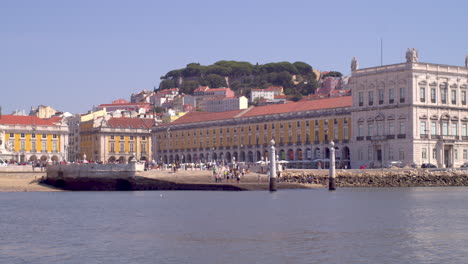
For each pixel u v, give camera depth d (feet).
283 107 589.32
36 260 157.79
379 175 424.46
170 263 153.69
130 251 167.63
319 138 539.70
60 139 644.27
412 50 472.44
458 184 437.17
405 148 472.44
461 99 498.28
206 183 395.96
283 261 154.51
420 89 476.13
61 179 428.56
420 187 419.95
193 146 654.12
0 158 514.68
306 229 200.75
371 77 497.05
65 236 192.54
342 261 153.89
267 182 398.62
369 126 498.69
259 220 223.92
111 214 250.57
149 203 297.74
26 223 224.74
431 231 194.08
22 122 631.56
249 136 597.52
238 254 162.71
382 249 166.71
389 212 245.45
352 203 285.23
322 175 422.00
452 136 486.79
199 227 208.23
